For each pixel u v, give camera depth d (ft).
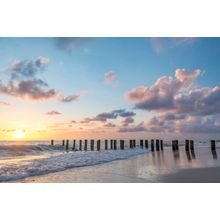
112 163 42.06
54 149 67.15
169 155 55.77
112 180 29.76
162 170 35.32
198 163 42.24
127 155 54.85
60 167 36.35
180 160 46.39
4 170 32.71
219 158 49.73
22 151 58.44
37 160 42.63
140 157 51.65
